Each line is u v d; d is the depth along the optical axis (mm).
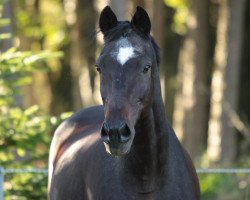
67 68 34594
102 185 7059
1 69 12422
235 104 23812
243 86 30750
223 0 25000
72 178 7746
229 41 23938
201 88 25125
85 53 30703
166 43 32875
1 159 12328
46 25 33406
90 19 30547
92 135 8141
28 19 32188
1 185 9336
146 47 6652
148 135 6871
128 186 6961
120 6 17406
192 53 26734
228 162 19953
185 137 26297
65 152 8539
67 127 9133
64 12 33031
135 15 6812
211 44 32312
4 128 12312
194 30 26844
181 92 29016
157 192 7020
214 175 17047
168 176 7086
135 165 6922
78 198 7566
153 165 6949
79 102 31000
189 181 7312
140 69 6500
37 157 12469
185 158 7512
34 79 33875
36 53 12891
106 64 6516
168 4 29766
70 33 33469
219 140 23422
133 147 6898
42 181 12055
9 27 16969
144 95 6535
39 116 13031
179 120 28594
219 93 24062
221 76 24047
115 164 7047
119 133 6223
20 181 12023
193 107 26250
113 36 6711
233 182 16594
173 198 7074
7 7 16969
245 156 20047
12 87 13070
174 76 32312
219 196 16312
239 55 24016
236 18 23953
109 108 6324
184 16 30391
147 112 6742
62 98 34438
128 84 6422
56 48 34156
